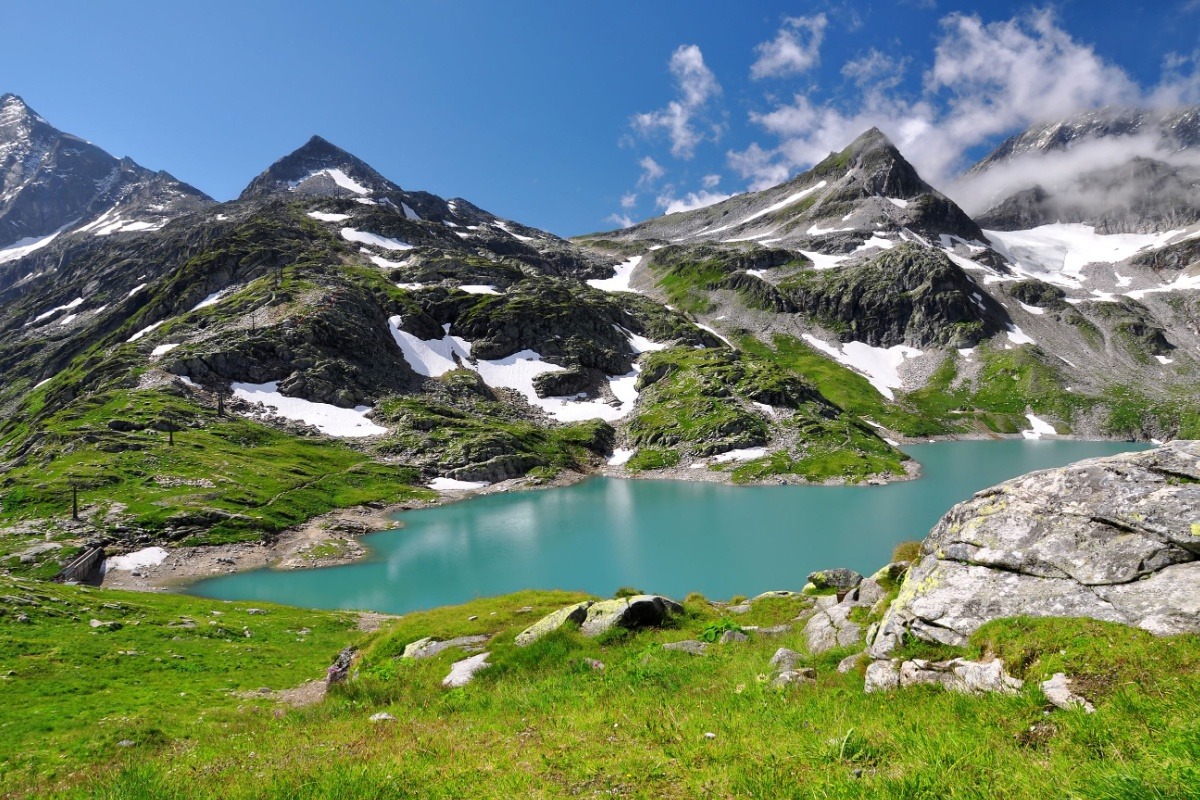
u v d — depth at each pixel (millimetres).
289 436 137875
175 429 123500
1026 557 12945
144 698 31562
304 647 46938
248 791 10852
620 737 12266
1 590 49344
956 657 12281
